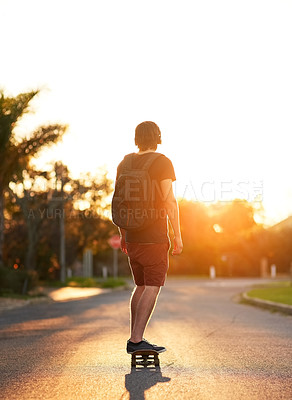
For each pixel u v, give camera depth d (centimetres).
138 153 647
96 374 599
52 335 1030
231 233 8531
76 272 7844
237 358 710
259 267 8369
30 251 3872
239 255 8381
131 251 633
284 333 1048
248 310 1911
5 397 501
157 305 2169
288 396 495
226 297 3041
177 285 5344
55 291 3638
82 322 1334
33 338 984
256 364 662
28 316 1612
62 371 623
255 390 518
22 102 2417
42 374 607
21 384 556
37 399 493
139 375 588
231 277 8175
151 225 623
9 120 2403
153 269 628
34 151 2612
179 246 629
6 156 2558
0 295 2592
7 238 4416
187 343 876
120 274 8088
